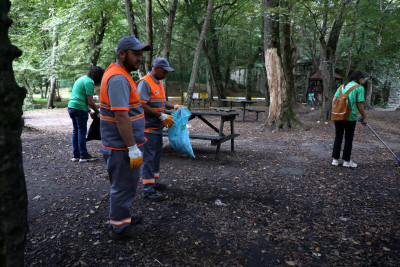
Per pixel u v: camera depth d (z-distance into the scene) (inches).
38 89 1747.0
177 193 139.7
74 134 193.9
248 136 321.7
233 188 149.9
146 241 94.3
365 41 773.9
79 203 125.8
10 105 39.9
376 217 116.5
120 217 92.7
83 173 169.6
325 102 469.4
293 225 109.3
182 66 943.0
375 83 1028.5
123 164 89.1
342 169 187.9
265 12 340.2
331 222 112.3
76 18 428.5
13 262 41.8
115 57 802.2
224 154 226.4
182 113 155.4
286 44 467.8
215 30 757.9
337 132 193.3
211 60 841.5
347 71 713.0
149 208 120.5
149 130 125.3
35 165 185.5
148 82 125.0
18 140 42.2
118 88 82.0
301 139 303.6
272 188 151.0
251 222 110.9
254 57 899.4
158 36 614.9
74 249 89.3
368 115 618.5
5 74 39.3
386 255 89.5
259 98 1326.3
